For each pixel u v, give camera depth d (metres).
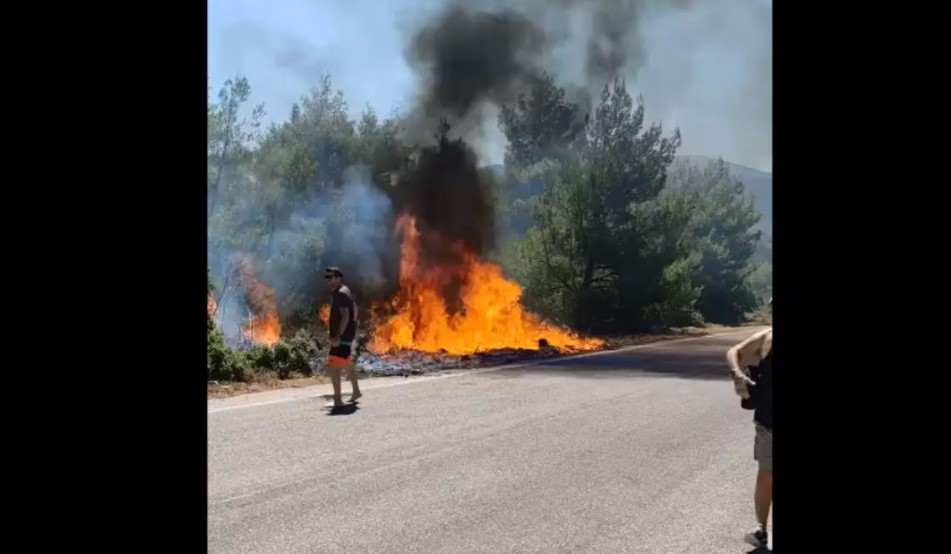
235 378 11.47
